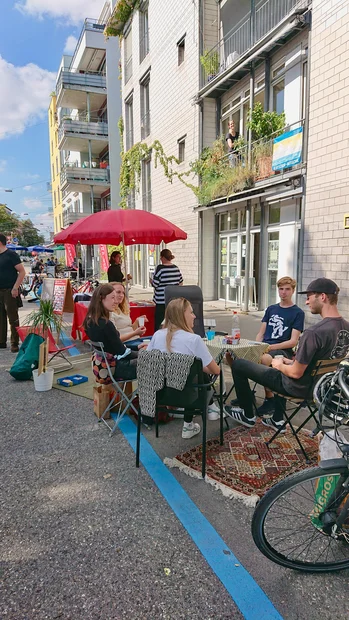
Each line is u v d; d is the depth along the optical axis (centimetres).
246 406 360
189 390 290
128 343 471
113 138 2433
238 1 1149
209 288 1277
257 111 956
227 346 372
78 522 246
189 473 296
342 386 188
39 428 381
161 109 1448
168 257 717
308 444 336
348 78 661
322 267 739
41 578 204
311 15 729
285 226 922
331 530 209
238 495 266
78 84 2361
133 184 1788
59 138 2669
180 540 230
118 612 184
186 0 1210
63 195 3688
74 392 478
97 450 337
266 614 182
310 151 751
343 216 690
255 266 1066
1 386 504
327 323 295
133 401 411
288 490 201
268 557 205
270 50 924
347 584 201
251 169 962
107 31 1886
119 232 575
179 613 183
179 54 1295
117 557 217
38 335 533
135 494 274
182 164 1330
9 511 257
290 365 307
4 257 656
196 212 1254
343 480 205
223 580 202
